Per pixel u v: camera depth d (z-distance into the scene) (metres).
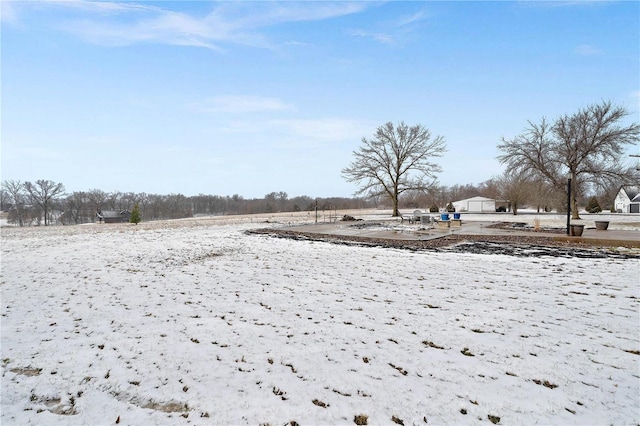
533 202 48.72
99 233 20.55
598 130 27.19
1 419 2.84
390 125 37.53
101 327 4.87
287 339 4.34
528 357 3.77
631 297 5.87
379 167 38.06
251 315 5.25
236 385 3.29
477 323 4.79
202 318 5.16
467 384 3.25
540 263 9.00
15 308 5.82
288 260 9.98
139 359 3.86
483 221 27.17
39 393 3.23
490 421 2.71
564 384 3.23
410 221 25.89
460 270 8.30
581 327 4.59
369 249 12.10
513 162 30.94
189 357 3.88
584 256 10.04
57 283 7.62
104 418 2.85
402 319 5.00
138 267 9.27
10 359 3.92
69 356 3.97
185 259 10.42
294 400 3.04
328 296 6.23
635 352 3.86
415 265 9.02
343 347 4.09
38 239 17.69
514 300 5.82
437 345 4.11
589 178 28.25
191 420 2.79
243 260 10.09
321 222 28.41
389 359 3.77
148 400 3.08
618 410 2.84
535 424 2.67
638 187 27.42
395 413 2.83
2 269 9.41
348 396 3.09
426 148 37.31
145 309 5.64
